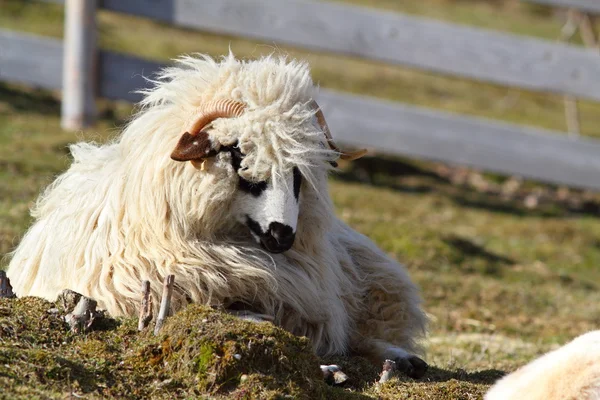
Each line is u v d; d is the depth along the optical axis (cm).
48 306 676
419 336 936
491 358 1006
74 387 577
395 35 2078
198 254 762
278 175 739
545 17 4212
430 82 3209
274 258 790
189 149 727
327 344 812
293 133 748
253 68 777
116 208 783
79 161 898
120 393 586
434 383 700
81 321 662
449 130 2094
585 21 3161
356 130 2075
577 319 1349
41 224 877
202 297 754
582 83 2123
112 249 773
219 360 608
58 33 2792
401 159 2358
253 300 780
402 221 1752
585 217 2194
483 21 3906
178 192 758
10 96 2245
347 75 3039
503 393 614
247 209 755
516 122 2883
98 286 766
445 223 1902
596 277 1736
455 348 1066
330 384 706
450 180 2328
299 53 3144
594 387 569
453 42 2089
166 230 764
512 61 2106
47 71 2022
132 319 699
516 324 1288
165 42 2927
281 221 739
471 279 1506
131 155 793
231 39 3159
